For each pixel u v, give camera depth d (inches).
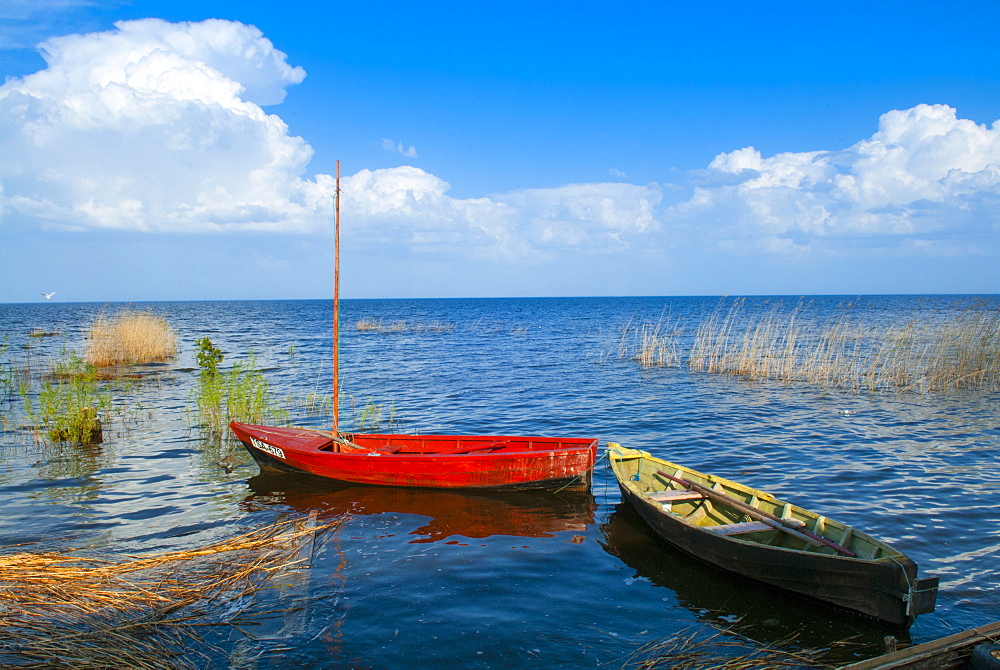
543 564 331.0
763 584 303.0
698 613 280.2
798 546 319.0
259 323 2888.8
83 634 247.6
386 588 300.0
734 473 490.3
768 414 716.0
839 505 412.5
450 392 888.3
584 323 2728.8
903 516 390.3
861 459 524.7
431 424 680.4
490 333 2132.1
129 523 386.0
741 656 243.0
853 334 1441.9
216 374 663.1
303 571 315.6
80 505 417.4
